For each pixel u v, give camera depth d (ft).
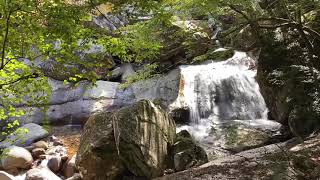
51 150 30.71
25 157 28.09
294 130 26.14
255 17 19.86
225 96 37.68
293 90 26.48
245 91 37.65
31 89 14.67
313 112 25.34
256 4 19.30
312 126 25.45
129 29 16.96
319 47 26.04
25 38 11.82
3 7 10.04
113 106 36.76
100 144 23.72
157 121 25.18
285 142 26.17
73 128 35.76
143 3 12.77
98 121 25.48
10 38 11.36
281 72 27.78
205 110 36.65
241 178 18.81
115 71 40.91
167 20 16.15
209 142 29.14
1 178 25.08
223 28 29.73
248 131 29.19
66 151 30.55
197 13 18.75
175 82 38.17
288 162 17.11
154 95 37.29
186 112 35.88
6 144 30.14
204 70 39.81
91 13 13.08
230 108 36.94
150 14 15.53
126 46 16.14
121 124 23.71
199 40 23.48
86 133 25.76
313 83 25.09
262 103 36.35
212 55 24.27
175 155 24.40
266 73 29.53
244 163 21.27
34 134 32.86
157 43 17.49
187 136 27.09
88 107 36.60
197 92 37.63
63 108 36.86
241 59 41.42
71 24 11.20
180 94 37.09
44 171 26.55
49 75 36.47
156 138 24.39
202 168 22.11
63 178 27.12
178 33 22.39
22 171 27.66
